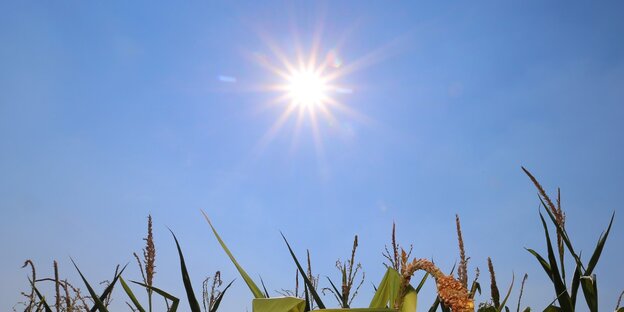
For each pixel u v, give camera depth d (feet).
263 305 3.79
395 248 6.98
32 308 6.55
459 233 6.96
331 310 3.59
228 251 5.09
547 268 7.12
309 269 7.67
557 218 7.07
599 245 6.96
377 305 4.52
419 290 5.69
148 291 6.08
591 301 6.87
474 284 6.90
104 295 5.74
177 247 4.96
